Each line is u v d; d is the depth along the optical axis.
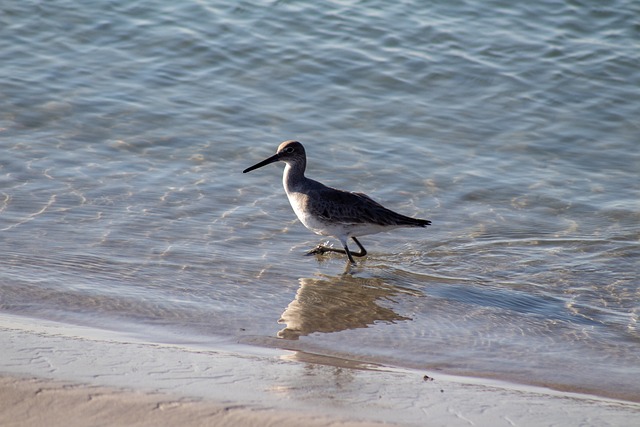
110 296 12.69
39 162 16.94
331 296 13.24
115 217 15.34
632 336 12.19
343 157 17.92
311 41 21.62
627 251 14.91
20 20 21.69
